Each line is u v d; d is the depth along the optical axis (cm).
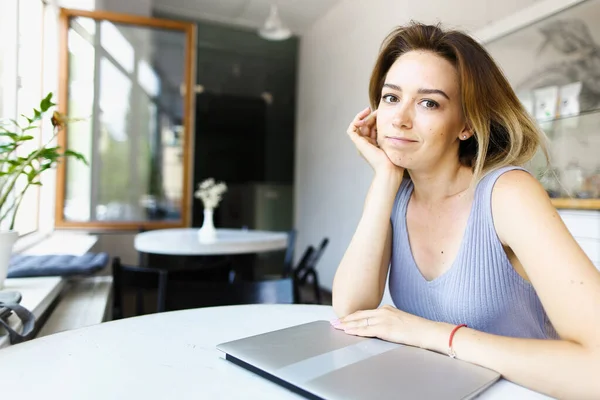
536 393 53
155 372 57
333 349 63
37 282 168
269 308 95
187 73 404
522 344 59
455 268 80
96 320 152
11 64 250
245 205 545
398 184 89
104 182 385
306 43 539
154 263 288
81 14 369
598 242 221
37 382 53
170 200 406
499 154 85
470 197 81
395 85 79
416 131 77
